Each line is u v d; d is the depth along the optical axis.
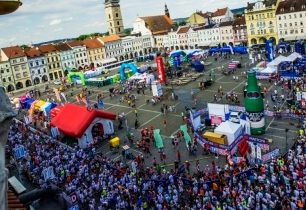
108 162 40.28
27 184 35.69
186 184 33.41
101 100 74.81
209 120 49.53
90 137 51.03
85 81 102.81
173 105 65.50
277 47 101.31
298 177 29.77
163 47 165.00
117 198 30.88
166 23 178.00
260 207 26.77
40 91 107.75
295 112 48.09
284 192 27.86
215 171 35.19
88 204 32.03
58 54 138.88
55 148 46.91
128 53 162.12
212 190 30.83
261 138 42.50
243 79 76.94
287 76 67.81
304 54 88.75
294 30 112.75
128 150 43.97
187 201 30.12
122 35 180.38
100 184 34.75
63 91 99.12
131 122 59.19
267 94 61.50
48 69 136.62
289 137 42.81
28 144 49.97
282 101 56.03
